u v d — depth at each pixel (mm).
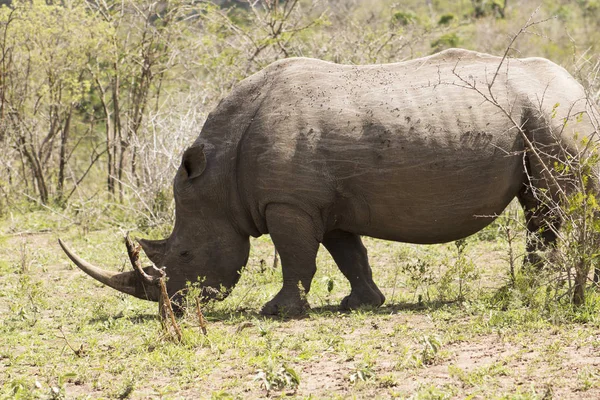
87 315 23453
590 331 18156
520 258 28906
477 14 88312
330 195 21641
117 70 47719
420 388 15211
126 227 39906
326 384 16141
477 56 22562
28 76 48875
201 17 50031
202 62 46781
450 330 19047
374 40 49250
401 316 21219
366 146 21391
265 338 19422
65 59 48000
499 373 15828
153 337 19516
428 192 21359
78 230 39562
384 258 31422
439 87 21766
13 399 16047
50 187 51688
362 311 22141
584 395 14500
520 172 21891
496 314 19734
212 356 18422
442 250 32250
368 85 22078
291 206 21641
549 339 17906
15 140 49219
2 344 20406
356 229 22359
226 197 22656
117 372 17734
